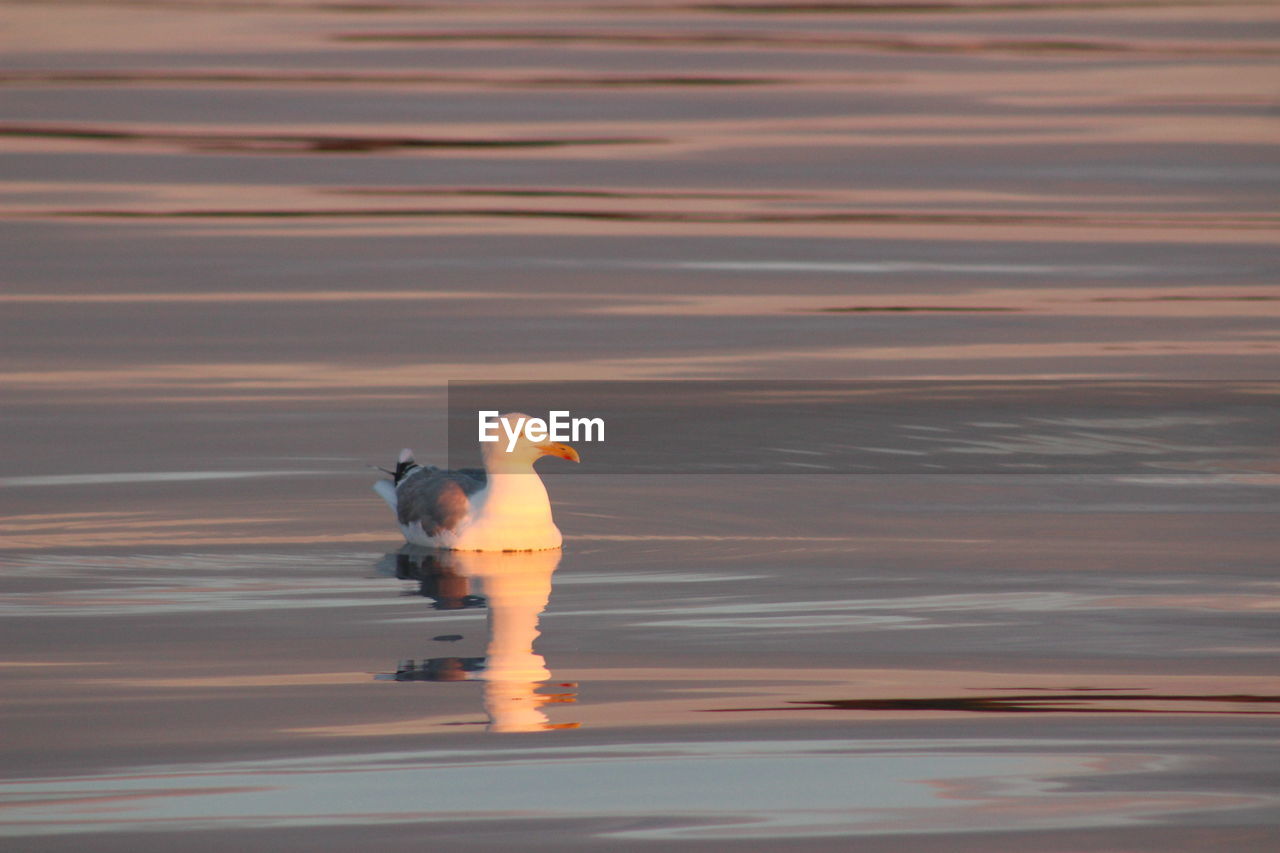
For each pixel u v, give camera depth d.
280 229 26.36
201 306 22.59
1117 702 10.21
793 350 20.97
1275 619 11.88
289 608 12.11
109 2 44.38
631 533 14.34
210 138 31.25
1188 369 20.30
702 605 12.24
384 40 39.19
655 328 21.88
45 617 11.84
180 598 12.33
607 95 34.31
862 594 12.54
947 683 10.55
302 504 15.03
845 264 24.92
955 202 28.12
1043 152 30.88
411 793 8.88
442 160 30.12
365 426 17.70
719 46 38.91
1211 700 10.24
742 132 31.89
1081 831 8.49
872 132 31.94
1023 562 13.45
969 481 16.12
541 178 29.09
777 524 14.64
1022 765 9.29
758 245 25.75
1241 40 40.03
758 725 9.85
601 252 25.39
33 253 24.91
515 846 8.31
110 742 9.53
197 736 9.62
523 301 22.98
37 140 30.92
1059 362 20.58
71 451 16.67
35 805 8.70
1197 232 26.75
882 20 42.22
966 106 33.75
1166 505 15.28
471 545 13.66
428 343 21.09
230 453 16.69
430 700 10.23
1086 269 24.89
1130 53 38.59
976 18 42.53
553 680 10.59
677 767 9.23
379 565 13.28
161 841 8.32
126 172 29.27
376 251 25.27
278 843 8.31
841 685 10.52
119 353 20.53
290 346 20.89
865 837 8.40
